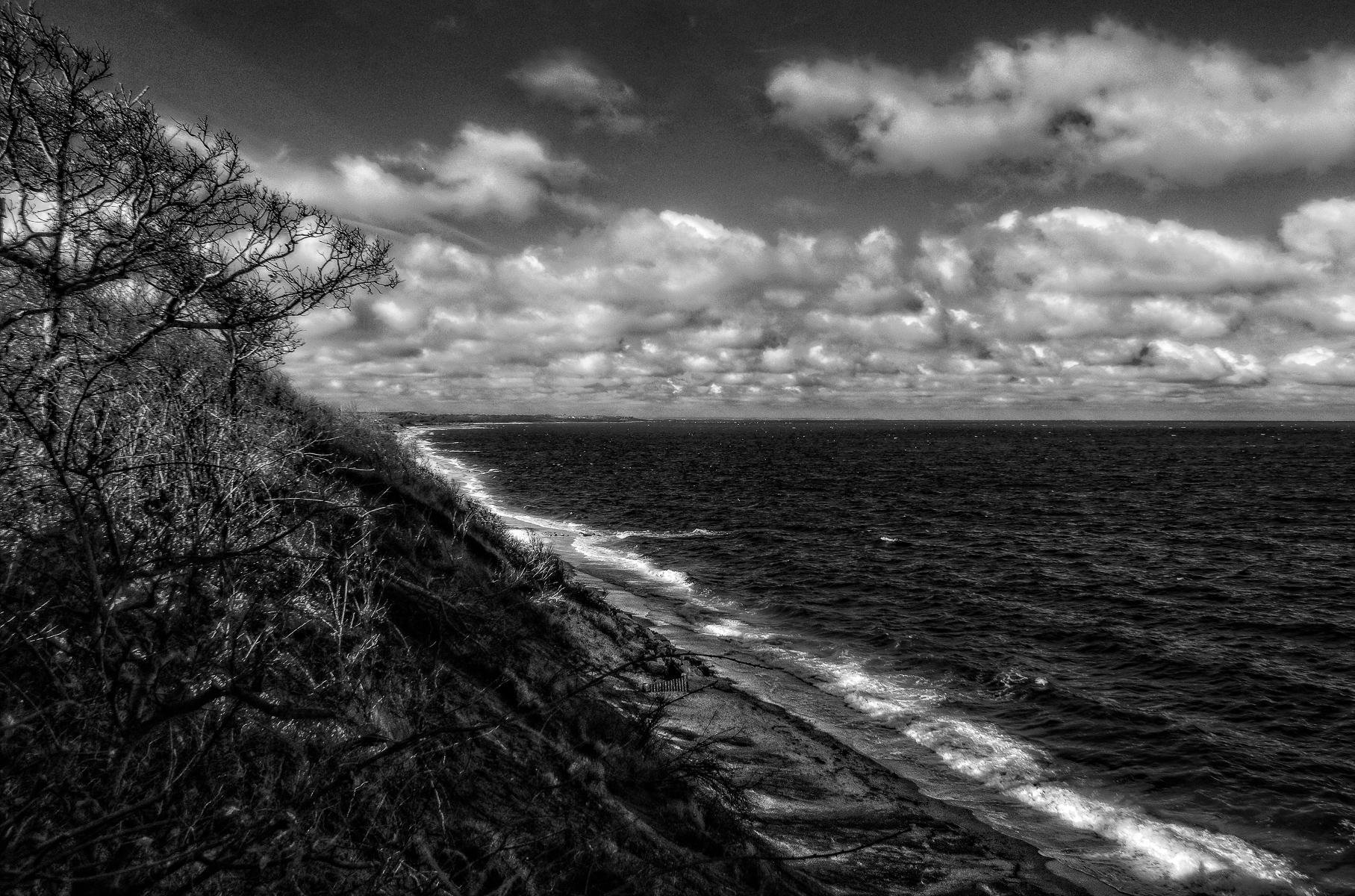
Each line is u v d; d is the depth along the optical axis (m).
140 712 2.90
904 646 17.52
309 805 2.96
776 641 17.38
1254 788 11.08
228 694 2.54
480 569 10.27
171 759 2.93
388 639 5.47
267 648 3.53
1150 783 11.21
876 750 11.82
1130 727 13.16
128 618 3.22
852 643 17.75
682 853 5.44
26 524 3.04
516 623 8.86
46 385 2.88
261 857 2.73
